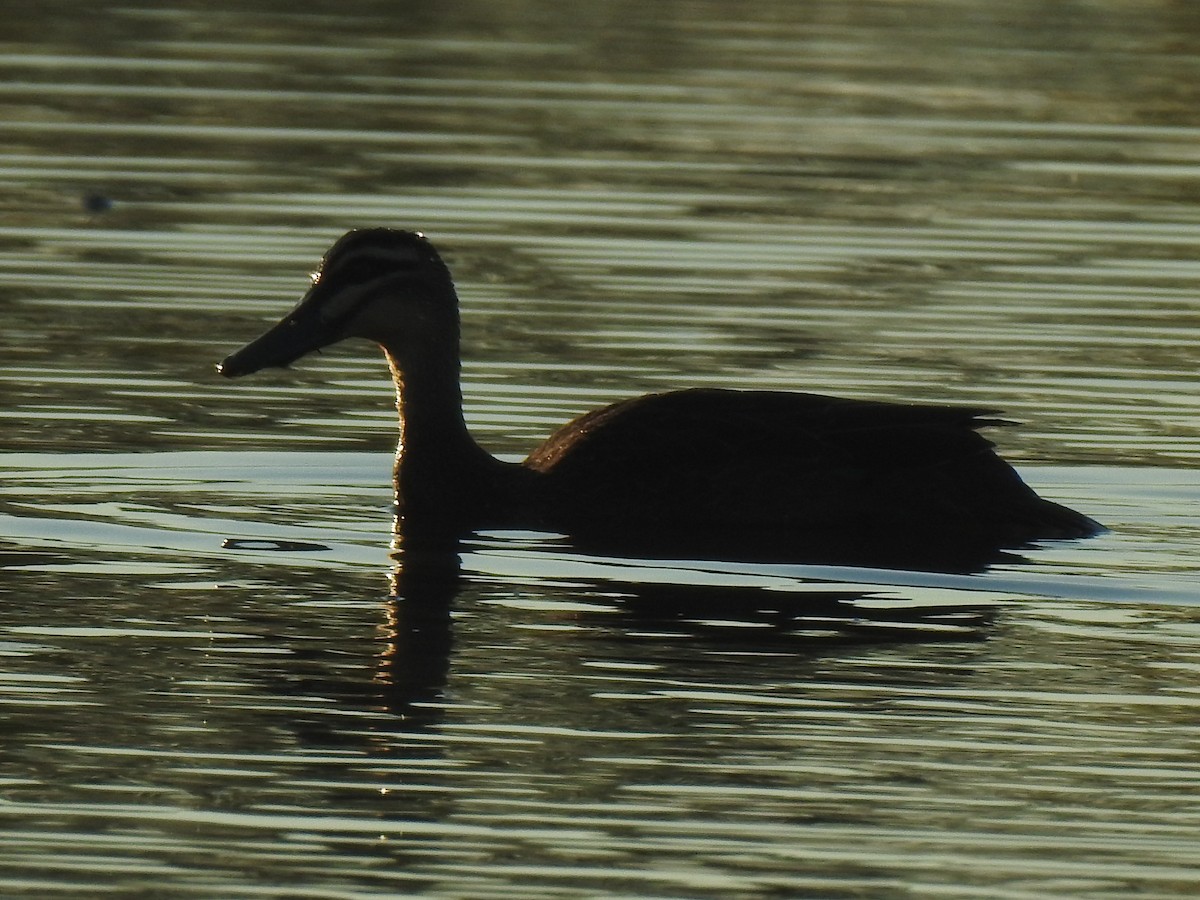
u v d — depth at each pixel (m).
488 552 13.84
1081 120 26.22
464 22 30.61
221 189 22.62
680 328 18.69
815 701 11.30
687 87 27.09
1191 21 31.55
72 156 23.69
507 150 24.23
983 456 14.55
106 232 21.16
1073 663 11.90
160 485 15.09
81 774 10.37
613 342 18.34
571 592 12.97
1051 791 10.30
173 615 12.47
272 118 25.27
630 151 24.33
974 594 13.04
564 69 27.89
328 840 9.75
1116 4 32.84
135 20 30.08
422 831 9.83
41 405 16.66
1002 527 14.32
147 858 9.56
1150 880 9.45
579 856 9.62
